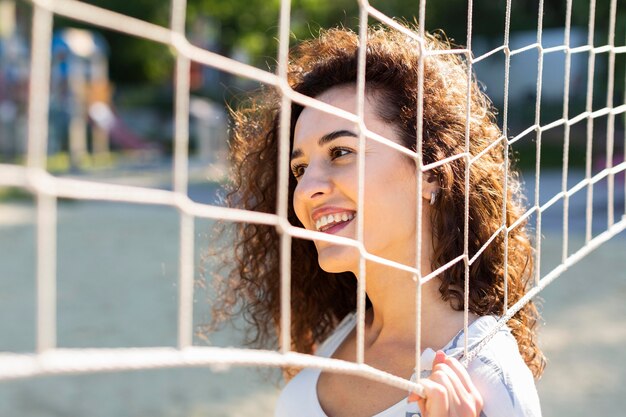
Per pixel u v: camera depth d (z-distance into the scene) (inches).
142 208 564.1
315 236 50.6
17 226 488.7
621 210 469.4
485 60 821.2
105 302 291.0
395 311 68.1
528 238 77.8
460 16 806.5
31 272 357.4
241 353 43.9
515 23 799.1
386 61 68.4
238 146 89.0
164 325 255.8
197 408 184.5
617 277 311.0
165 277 333.7
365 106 66.4
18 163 794.2
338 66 68.5
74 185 35.0
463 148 68.7
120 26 37.2
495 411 59.4
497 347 62.8
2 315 280.1
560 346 226.4
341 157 65.5
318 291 85.4
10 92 980.6
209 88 1169.4
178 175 40.3
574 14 536.4
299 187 65.4
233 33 1113.4
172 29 39.8
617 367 208.1
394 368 66.7
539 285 73.2
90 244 420.2
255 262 86.7
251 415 179.8
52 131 892.6
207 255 91.6
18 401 189.3
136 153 1029.2
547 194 527.5
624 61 510.6
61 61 885.8
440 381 57.2
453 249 67.1
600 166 550.9
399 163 65.5
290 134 81.1
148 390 196.9
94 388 199.0
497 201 72.0
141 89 1339.8
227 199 89.1
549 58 778.8
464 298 63.4
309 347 86.7
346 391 68.2
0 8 1087.6
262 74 46.1
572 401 184.9
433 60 71.2
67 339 241.8
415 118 66.5
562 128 792.9
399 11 723.4
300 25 859.4
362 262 54.2
